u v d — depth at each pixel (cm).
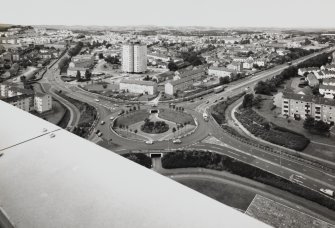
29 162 207
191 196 162
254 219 145
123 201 160
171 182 177
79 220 152
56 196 171
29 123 281
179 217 145
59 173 191
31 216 159
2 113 314
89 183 178
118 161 203
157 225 141
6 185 187
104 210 156
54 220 154
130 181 177
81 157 208
